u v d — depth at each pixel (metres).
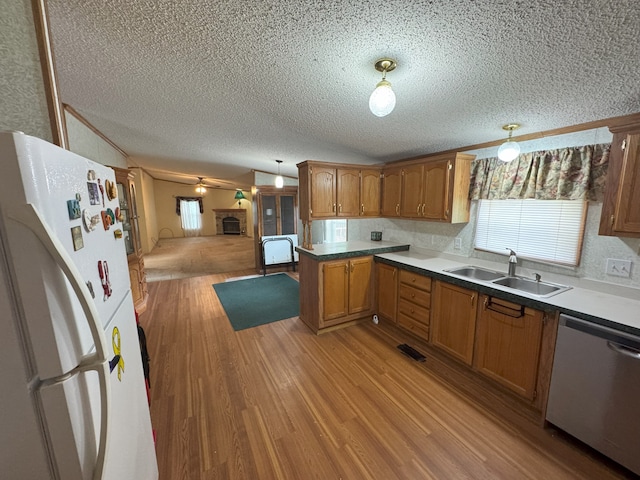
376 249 3.30
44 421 0.57
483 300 2.13
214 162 5.21
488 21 1.03
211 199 11.97
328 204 3.24
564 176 2.04
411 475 1.47
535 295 1.86
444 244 3.12
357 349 2.76
